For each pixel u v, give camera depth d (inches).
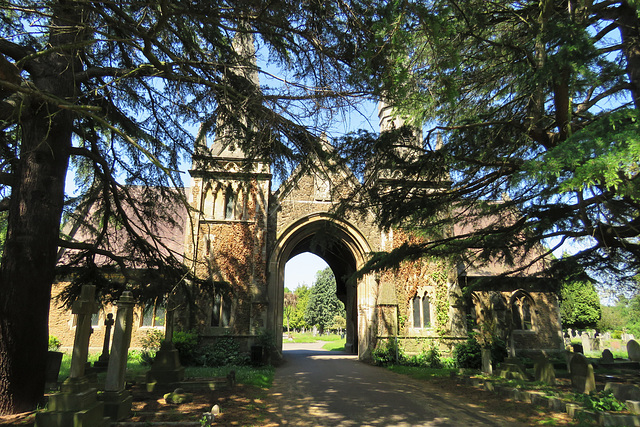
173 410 308.7
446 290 777.6
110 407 274.4
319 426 289.0
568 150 210.2
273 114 266.2
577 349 871.7
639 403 296.0
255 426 281.1
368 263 472.4
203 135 335.3
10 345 288.0
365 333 804.0
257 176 329.4
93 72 331.9
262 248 770.2
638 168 197.9
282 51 265.6
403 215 389.1
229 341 718.5
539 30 281.3
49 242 315.0
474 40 339.0
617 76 301.3
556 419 303.6
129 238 425.7
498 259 484.4
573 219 352.8
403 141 331.9
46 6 214.8
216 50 297.4
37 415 223.9
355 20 235.0
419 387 465.1
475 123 329.1
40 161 313.3
